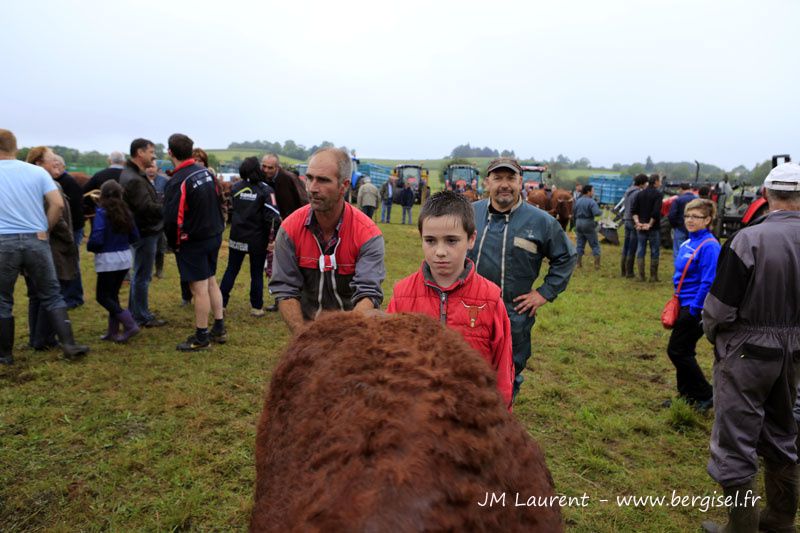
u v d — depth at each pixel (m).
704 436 4.20
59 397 4.44
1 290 4.91
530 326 3.48
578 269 12.21
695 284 4.36
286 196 6.97
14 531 2.92
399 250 13.60
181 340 5.96
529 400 4.79
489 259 3.40
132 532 2.94
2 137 4.72
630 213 10.98
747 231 2.72
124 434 3.93
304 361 1.20
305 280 2.98
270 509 0.95
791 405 2.78
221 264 10.99
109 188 5.46
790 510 2.89
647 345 6.53
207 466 3.56
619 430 4.27
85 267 9.93
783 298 2.64
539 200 11.88
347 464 0.85
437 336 1.15
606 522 3.15
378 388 0.96
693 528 3.14
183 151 5.21
